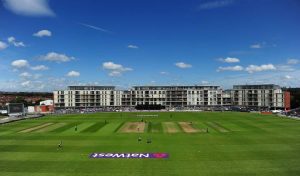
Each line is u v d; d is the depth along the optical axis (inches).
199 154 2810.0
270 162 2522.1
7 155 2819.9
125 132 4163.4
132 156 2743.6
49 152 2925.7
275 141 3430.1
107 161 2583.7
